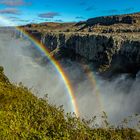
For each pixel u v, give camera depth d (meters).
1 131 13.59
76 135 13.41
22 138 13.44
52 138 13.29
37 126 14.20
